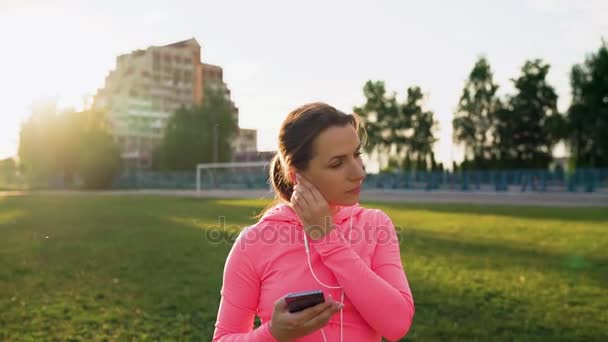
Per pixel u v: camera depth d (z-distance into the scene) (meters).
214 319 5.64
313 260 1.53
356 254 1.49
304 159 1.50
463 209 22.89
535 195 36.19
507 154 63.81
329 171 1.48
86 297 6.64
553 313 5.70
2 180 74.56
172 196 38.72
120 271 8.33
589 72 53.75
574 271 8.01
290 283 1.53
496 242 11.51
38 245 11.40
